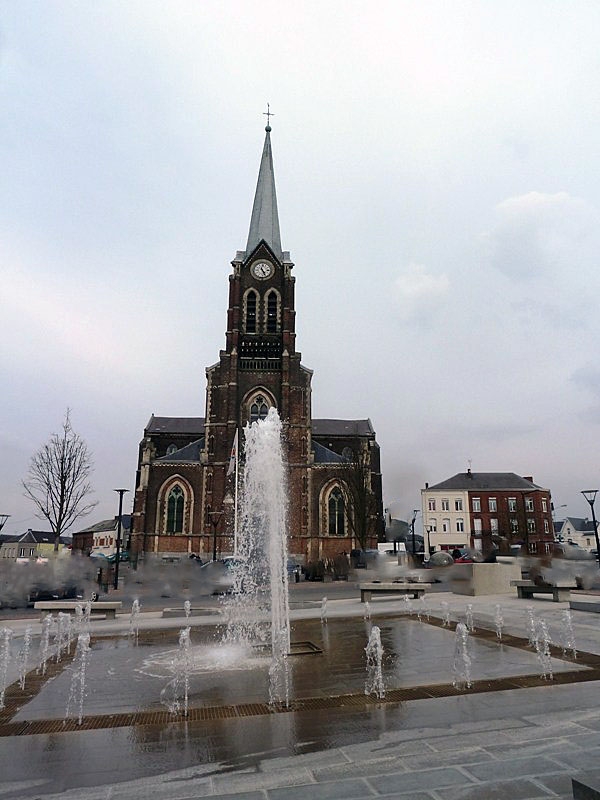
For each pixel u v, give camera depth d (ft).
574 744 19.06
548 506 285.02
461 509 286.05
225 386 200.85
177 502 193.77
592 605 55.16
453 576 85.76
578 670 29.89
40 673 32.63
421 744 19.51
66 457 139.64
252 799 15.60
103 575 100.99
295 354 205.87
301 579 143.33
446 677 29.30
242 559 116.16
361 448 213.05
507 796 15.31
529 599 68.08
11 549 382.01
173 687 28.78
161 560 173.88
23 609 74.64
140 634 47.70
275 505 61.00
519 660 32.91
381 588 71.97
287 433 196.34
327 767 17.74
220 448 193.77
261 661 35.17
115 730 21.83
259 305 217.36
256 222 237.86
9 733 21.62
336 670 31.99
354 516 187.11
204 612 65.41
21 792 16.30
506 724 21.36
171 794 16.03
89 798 15.87
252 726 22.03
